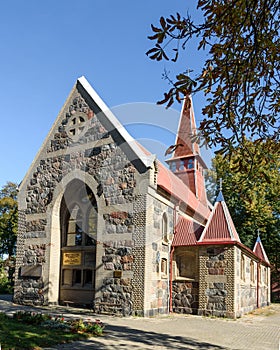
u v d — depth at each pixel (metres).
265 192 35.56
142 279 17.92
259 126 7.65
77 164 21.09
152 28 5.67
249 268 24.59
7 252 42.56
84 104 21.72
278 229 37.66
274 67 6.95
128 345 10.90
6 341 9.73
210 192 26.70
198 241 20.58
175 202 22.06
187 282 20.62
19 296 21.75
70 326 12.40
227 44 6.52
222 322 17.55
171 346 11.20
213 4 6.27
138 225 18.48
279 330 15.84
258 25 6.32
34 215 22.36
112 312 18.22
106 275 18.80
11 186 48.03
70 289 20.98
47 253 21.34
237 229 37.03
